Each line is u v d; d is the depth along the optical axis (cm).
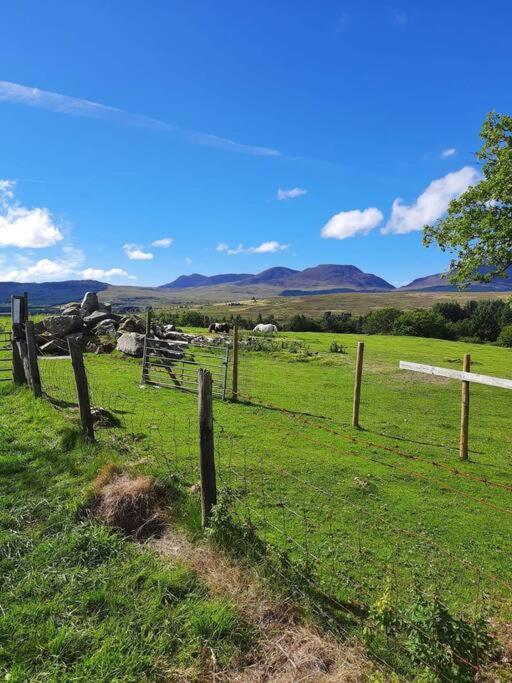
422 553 641
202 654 403
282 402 1581
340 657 407
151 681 376
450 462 1095
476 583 577
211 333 3731
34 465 754
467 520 768
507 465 1119
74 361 813
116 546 540
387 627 420
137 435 991
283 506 734
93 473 705
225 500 576
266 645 418
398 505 800
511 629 473
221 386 1692
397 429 1377
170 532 579
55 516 593
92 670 379
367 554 616
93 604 453
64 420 948
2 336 2411
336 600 487
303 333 4900
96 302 2852
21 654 390
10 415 1009
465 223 2320
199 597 467
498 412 1734
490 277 2341
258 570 501
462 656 380
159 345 2238
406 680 387
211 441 564
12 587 468
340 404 1641
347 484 861
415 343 4109
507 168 2172
